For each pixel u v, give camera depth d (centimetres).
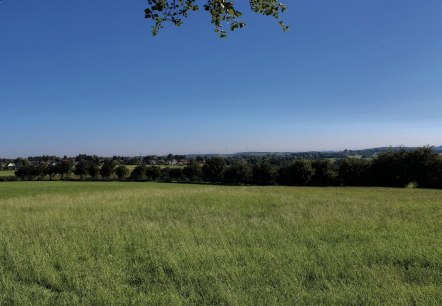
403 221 1437
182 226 1310
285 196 2845
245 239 1089
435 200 2488
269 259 846
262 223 1389
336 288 656
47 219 1544
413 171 6531
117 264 836
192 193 3269
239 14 636
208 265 814
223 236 1111
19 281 721
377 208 1897
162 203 2308
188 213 1772
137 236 1136
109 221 1513
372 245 983
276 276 723
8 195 4175
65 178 11456
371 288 651
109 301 609
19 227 1356
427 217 1537
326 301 595
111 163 11219
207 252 905
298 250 924
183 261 841
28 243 1045
